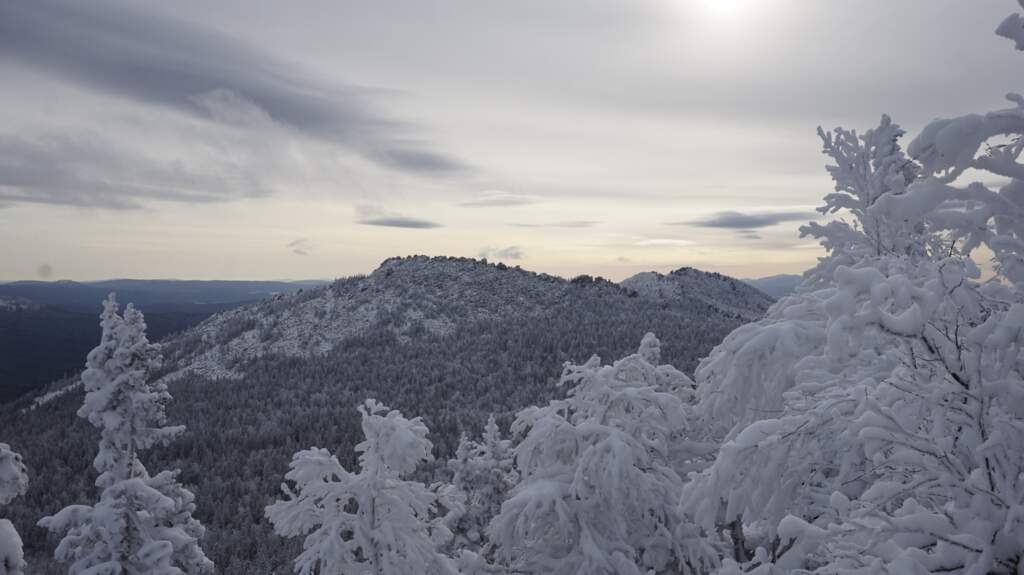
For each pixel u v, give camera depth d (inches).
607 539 419.5
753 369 228.2
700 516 201.6
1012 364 156.1
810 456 196.4
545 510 394.6
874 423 169.0
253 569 2509.8
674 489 417.7
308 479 455.8
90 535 582.6
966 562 152.1
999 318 154.7
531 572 430.6
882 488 171.0
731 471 193.6
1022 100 134.0
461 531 745.6
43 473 3897.6
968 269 153.9
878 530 163.2
